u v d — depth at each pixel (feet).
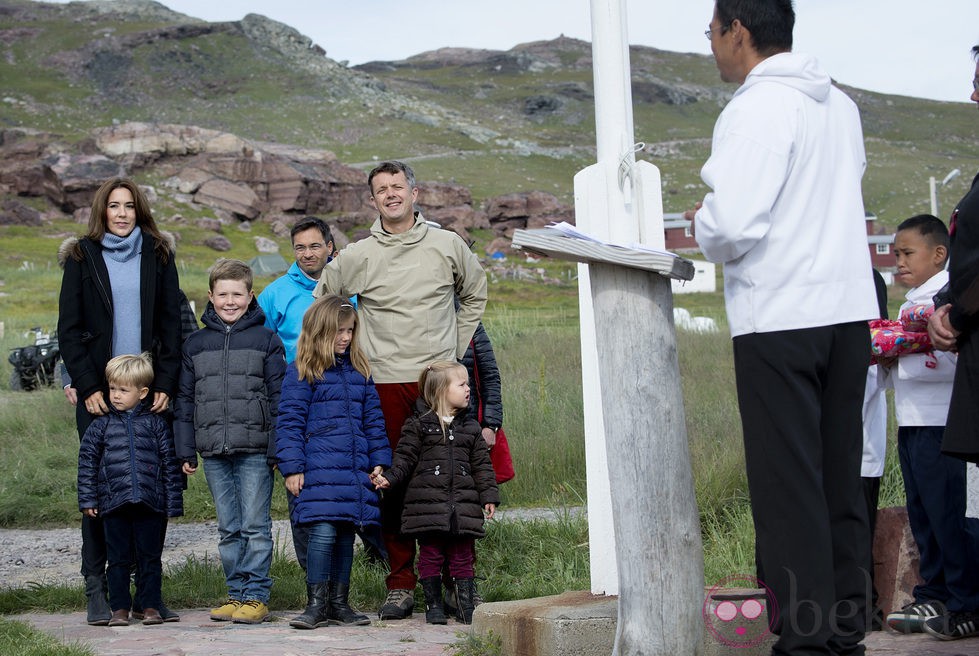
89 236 17.40
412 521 16.53
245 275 17.48
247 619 16.57
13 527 29.73
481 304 18.35
